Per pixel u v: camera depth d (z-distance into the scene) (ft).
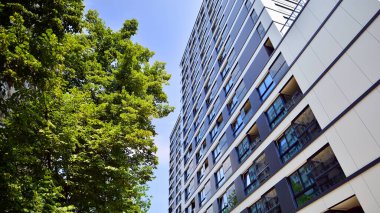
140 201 47.32
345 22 41.19
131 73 42.47
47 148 24.98
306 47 48.73
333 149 38.58
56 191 23.40
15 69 21.03
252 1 76.18
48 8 29.84
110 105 36.76
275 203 50.44
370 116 33.96
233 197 68.28
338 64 40.88
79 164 28.48
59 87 26.04
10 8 25.91
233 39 85.87
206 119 102.78
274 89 56.95
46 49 23.80
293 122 49.47
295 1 73.82
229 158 75.66
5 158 19.69
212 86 101.96
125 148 32.48
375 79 34.68
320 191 40.42
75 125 28.19
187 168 124.98
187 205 111.04
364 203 32.14
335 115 39.65
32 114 21.53
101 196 30.04
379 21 35.60
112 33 52.03
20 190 19.27
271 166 53.16
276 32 60.49
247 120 68.28
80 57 40.98
